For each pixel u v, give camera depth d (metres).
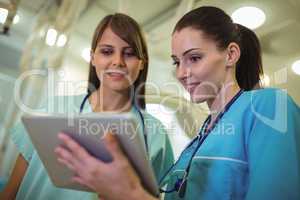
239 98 0.74
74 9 1.54
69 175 0.55
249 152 0.61
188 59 0.71
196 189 0.70
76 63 1.78
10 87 1.63
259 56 0.85
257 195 0.54
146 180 0.47
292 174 0.54
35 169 0.85
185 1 1.50
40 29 1.62
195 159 0.73
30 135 0.51
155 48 1.74
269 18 1.62
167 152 0.99
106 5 1.62
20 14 1.68
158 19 1.67
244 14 1.58
